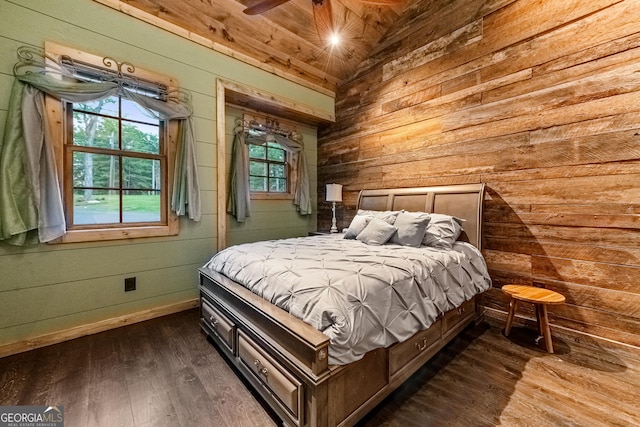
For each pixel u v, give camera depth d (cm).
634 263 193
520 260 246
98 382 169
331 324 124
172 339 225
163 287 280
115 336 230
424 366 185
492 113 261
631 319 194
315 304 130
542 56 230
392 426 135
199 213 295
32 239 212
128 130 262
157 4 260
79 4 228
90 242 239
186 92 288
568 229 220
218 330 195
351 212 412
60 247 225
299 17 307
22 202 202
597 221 207
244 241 385
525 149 241
